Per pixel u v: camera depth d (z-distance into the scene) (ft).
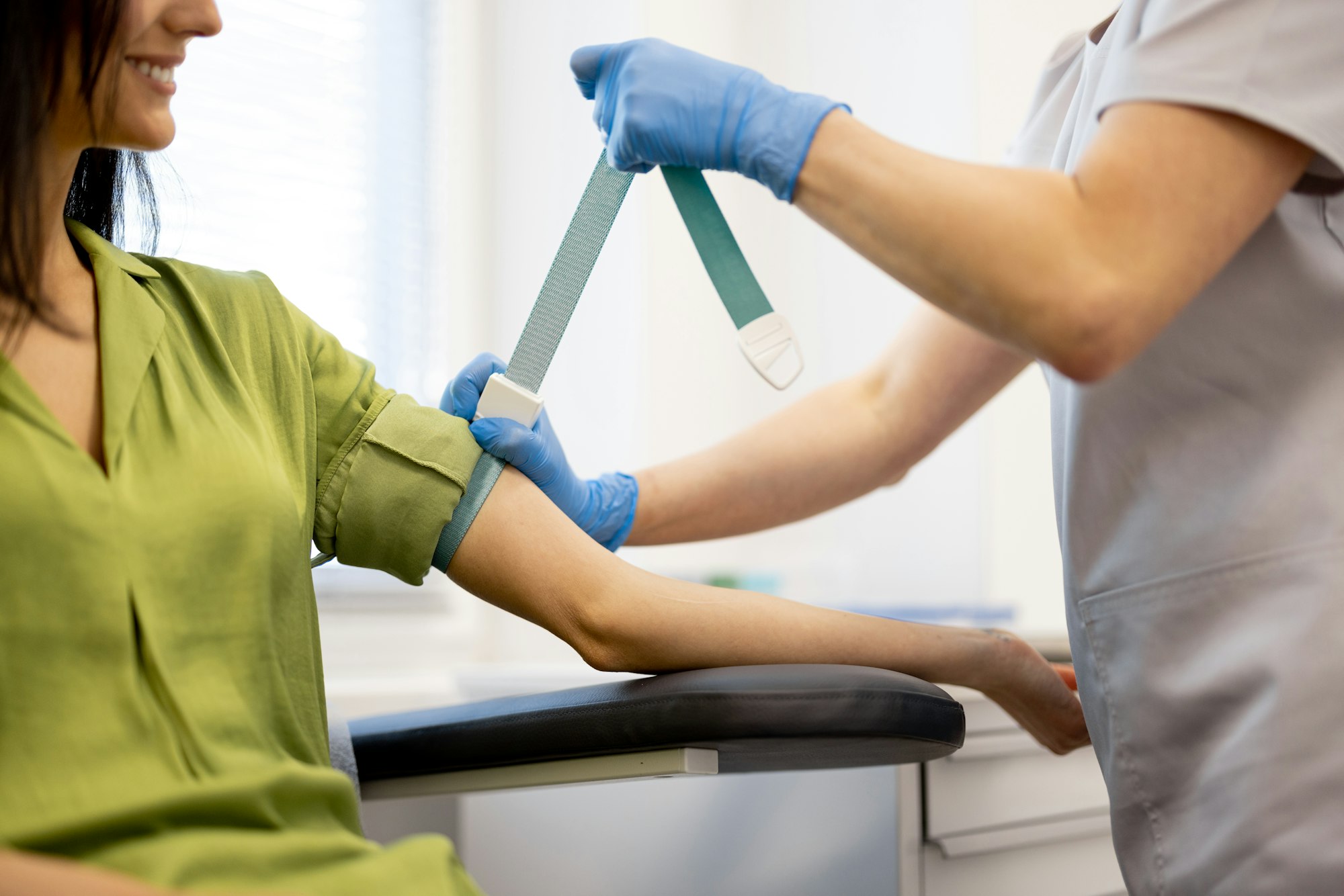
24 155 2.44
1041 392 7.14
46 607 2.26
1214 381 2.76
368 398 3.15
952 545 7.12
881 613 5.78
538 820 4.94
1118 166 2.37
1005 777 4.19
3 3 2.37
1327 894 2.48
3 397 2.37
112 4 2.42
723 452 3.91
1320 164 2.53
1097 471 2.95
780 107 2.68
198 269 2.99
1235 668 2.64
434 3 7.33
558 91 7.15
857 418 3.95
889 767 3.91
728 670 2.77
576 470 7.04
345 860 2.34
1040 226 2.33
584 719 2.80
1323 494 2.60
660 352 6.91
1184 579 2.77
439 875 2.31
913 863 3.88
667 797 4.61
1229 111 2.35
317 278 6.68
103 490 2.36
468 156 7.34
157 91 2.59
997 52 7.06
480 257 7.37
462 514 3.07
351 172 6.86
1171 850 2.83
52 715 2.24
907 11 7.46
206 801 2.24
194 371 2.70
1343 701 2.50
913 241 2.44
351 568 6.61
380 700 5.73
